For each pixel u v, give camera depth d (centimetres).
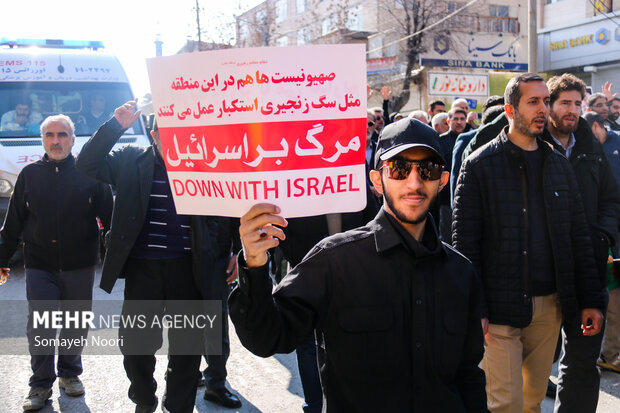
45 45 953
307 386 359
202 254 342
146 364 342
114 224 336
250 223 169
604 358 464
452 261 193
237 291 171
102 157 333
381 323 180
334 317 184
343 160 181
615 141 531
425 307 182
